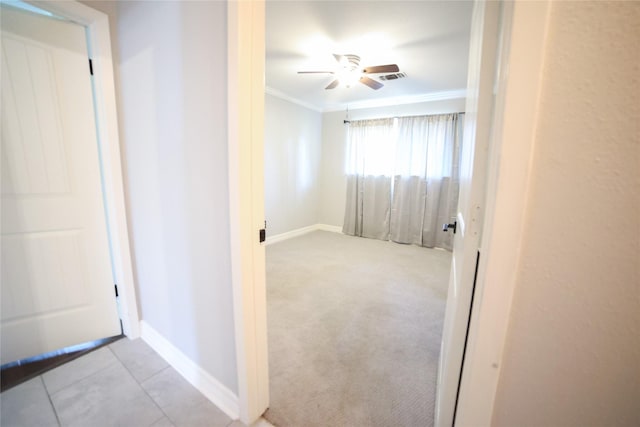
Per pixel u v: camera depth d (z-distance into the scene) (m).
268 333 1.89
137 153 1.49
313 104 4.68
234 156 0.97
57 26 1.42
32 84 1.40
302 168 4.73
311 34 2.18
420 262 3.43
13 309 1.47
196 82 1.09
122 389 1.37
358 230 4.75
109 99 1.51
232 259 1.06
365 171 4.58
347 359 1.63
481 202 0.65
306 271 3.09
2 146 1.37
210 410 1.25
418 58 2.62
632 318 0.40
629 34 0.35
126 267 1.69
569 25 0.38
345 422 1.22
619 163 0.38
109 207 1.64
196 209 1.21
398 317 2.13
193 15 1.05
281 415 1.24
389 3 1.76
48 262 1.54
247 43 0.93
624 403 0.42
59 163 1.52
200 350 1.35
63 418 1.21
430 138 3.97
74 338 1.65
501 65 0.46
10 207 1.42
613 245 0.39
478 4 0.83
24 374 1.46
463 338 0.75
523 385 0.48
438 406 1.13
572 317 0.43
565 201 0.41
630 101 0.36
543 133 0.41
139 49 1.35
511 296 0.46
